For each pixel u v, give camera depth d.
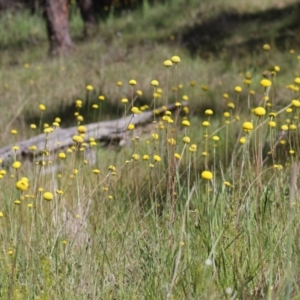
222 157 11.25
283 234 6.11
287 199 7.36
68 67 27.00
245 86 20.53
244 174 8.20
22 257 6.46
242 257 6.12
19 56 32.22
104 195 7.67
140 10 38.38
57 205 7.31
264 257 5.85
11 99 20.66
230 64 24.83
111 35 34.66
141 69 24.97
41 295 5.64
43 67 27.50
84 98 19.50
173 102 19.02
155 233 6.80
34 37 36.88
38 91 22.02
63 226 6.95
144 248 6.57
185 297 5.49
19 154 13.21
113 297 5.93
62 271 6.13
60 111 18.52
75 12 42.06
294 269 5.32
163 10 36.94
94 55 29.75
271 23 29.92
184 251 6.13
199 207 7.10
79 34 37.31
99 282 6.11
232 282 5.78
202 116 16.45
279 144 10.88
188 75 22.98
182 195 7.89
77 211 7.50
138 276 6.12
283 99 17.05
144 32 34.00
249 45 27.61
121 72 24.36
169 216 6.87
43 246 6.71
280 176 8.00
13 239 6.93
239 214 6.70
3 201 8.88
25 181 5.66
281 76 21.70
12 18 40.50
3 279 6.04
